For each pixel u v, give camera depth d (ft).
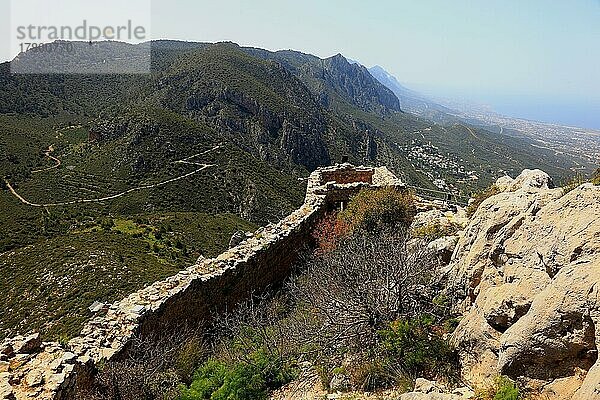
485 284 19.67
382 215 43.73
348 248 32.55
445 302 22.52
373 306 22.56
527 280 17.07
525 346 15.25
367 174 71.10
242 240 46.34
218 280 33.35
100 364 22.82
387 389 19.35
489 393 15.74
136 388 21.99
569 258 15.81
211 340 30.99
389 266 24.38
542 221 18.08
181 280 31.58
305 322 26.09
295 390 21.59
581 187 17.51
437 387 17.52
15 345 22.17
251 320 30.17
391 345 20.43
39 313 76.28
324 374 21.70
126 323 25.59
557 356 14.70
